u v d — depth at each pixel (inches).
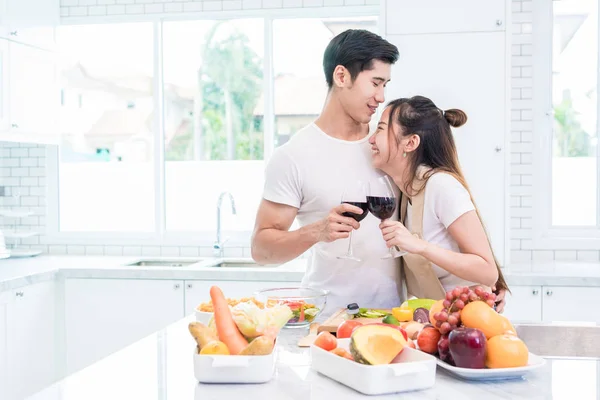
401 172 81.0
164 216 171.9
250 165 169.2
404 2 137.7
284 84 167.2
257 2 163.6
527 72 155.5
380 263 84.9
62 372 145.6
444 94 137.6
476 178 137.5
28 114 153.0
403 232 71.1
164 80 171.2
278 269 139.0
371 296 85.4
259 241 83.8
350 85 81.0
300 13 163.6
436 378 53.5
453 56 136.9
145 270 140.3
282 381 52.8
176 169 171.6
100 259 160.4
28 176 173.9
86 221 175.0
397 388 49.3
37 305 138.3
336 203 83.9
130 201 173.6
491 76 136.3
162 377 54.2
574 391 49.7
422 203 77.5
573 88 157.5
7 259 159.8
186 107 170.6
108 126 173.2
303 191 85.0
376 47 79.6
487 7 135.7
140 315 141.4
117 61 171.8
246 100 168.2
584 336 73.0
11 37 146.7
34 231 173.9
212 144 170.2
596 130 156.9
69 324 143.9
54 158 173.0
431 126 78.2
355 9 161.2
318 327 66.0
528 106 155.7
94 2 168.9
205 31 169.0
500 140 136.6
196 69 169.9
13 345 131.4
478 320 53.7
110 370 56.4
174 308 140.5
